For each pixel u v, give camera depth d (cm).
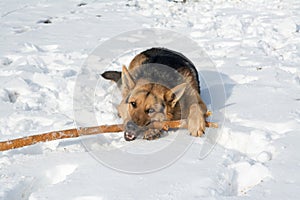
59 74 692
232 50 789
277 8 1088
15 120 536
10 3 1205
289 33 877
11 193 377
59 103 601
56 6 1175
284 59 739
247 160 419
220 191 366
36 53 790
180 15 1077
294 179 374
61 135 459
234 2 1188
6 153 454
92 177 390
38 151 469
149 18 1044
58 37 897
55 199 360
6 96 616
